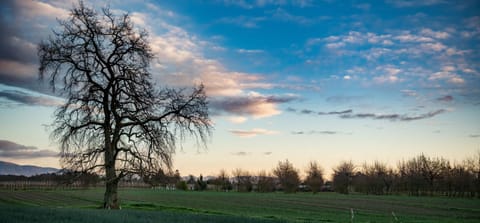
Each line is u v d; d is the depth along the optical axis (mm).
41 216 20219
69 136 34219
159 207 54125
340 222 42500
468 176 126312
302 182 168875
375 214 61344
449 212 66812
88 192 112375
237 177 172750
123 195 109750
